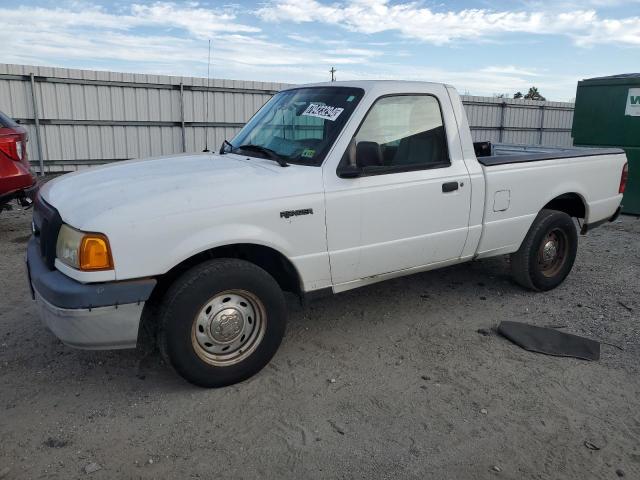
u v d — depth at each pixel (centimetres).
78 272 313
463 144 457
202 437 313
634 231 857
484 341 443
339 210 385
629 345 440
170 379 375
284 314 376
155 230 321
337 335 448
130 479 278
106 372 382
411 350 425
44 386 363
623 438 319
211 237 336
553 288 563
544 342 437
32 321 461
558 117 2489
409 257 434
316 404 347
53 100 1427
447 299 532
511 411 344
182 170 383
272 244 359
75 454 296
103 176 380
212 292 342
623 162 604
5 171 688
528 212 509
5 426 319
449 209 444
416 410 343
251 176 364
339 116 402
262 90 1731
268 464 291
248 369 367
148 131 1584
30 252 372
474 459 298
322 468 289
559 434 321
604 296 550
